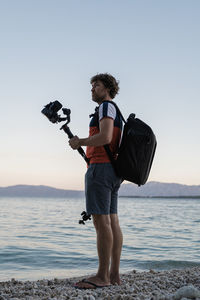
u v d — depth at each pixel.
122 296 2.80
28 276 6.32
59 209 56.00
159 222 24.16
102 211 3.28
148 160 3.27
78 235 14.38
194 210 54.69
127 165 3.22
